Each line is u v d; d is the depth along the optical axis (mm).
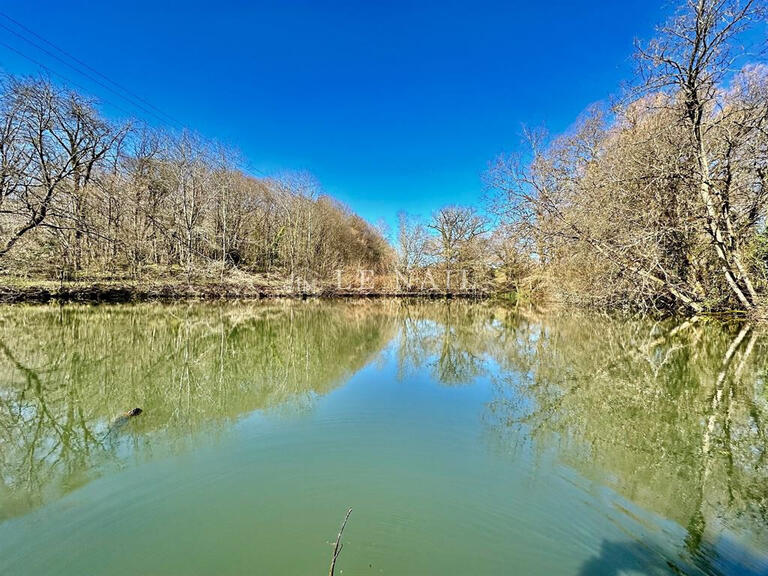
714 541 3152
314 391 7168
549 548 3078
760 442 4969
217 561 2906
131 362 9242
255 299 26234
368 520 3402
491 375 8484
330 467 4316
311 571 2818
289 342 12555
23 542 3096
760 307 10438
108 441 4980
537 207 17641
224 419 5723
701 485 3967
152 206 27125
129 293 21312
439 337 14320
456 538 3193
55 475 4125
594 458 4559
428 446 4852
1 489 3865
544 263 20516
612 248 12086
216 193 27922
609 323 14922
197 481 4020
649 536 3213
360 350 11633
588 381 7711
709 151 10969
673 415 5840
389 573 2799
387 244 46875
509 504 3646
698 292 12625
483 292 36656
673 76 10453
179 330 13641
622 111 13305
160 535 3193
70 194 18141
